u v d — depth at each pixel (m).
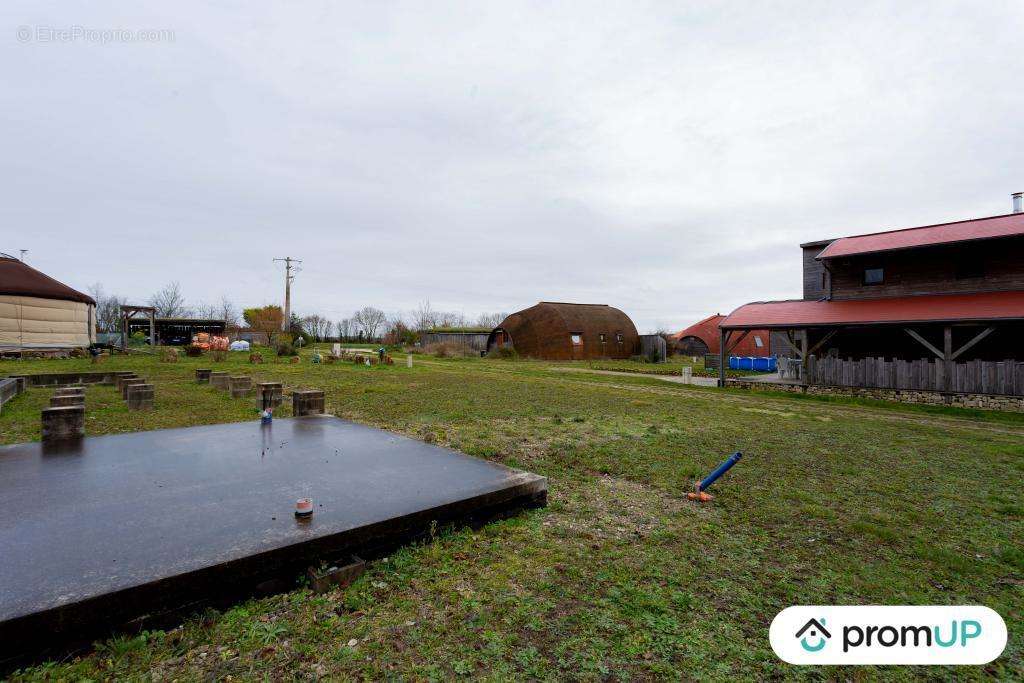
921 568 3.84
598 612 3.07
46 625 2.44
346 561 3.51
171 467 5.16
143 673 2.42
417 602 3.13
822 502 5.37
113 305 58.28
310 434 7.10
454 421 9.62
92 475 4.81
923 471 6.75
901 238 18.31
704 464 6.84
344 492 4.43
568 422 9.87
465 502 4.32
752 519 4.81
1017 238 15.27
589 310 41.88
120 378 13.30
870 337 19.52
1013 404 13.76
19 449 5.92
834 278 19.56
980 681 2.58
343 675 2.45
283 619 2.91
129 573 2.81
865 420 11.60
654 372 27.20
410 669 2.50
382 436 7.00
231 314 66.00
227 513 3.81
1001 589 3.54
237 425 7.77
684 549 4.06
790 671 2.59
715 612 3.13
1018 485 6.11
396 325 48.59
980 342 17.36
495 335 42.75
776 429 9.84
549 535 4.29
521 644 2.74
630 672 2.53
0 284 22.53
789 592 3.40
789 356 29.02
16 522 3.56
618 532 4.40
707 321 41.31
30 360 21.50
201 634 2.73
